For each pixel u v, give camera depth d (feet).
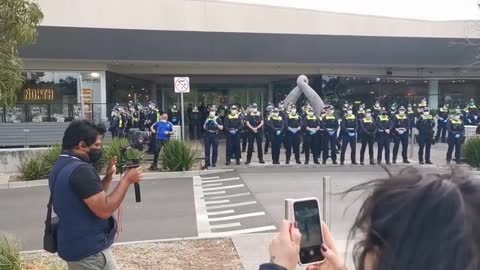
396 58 83.71
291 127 56.34
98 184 11.12
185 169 51.34
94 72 79.25
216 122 54.49
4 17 17.90
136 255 21.62
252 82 102.94
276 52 79.51
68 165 11.22
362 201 3.38
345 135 56.65
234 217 31.04
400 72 94.27
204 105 96.27
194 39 75.97
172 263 20.33
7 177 49.39
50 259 21.18
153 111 65.00
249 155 56.85
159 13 76.95
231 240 24.06
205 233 26.94
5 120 74.59
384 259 3.00
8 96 18.19
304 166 55.16
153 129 53.83
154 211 33.19
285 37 78.89
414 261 2.87
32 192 42.75
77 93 78.79
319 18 83.46
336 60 82.17
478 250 2.79
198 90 102.42
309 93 71.61
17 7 18.13
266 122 57.21
